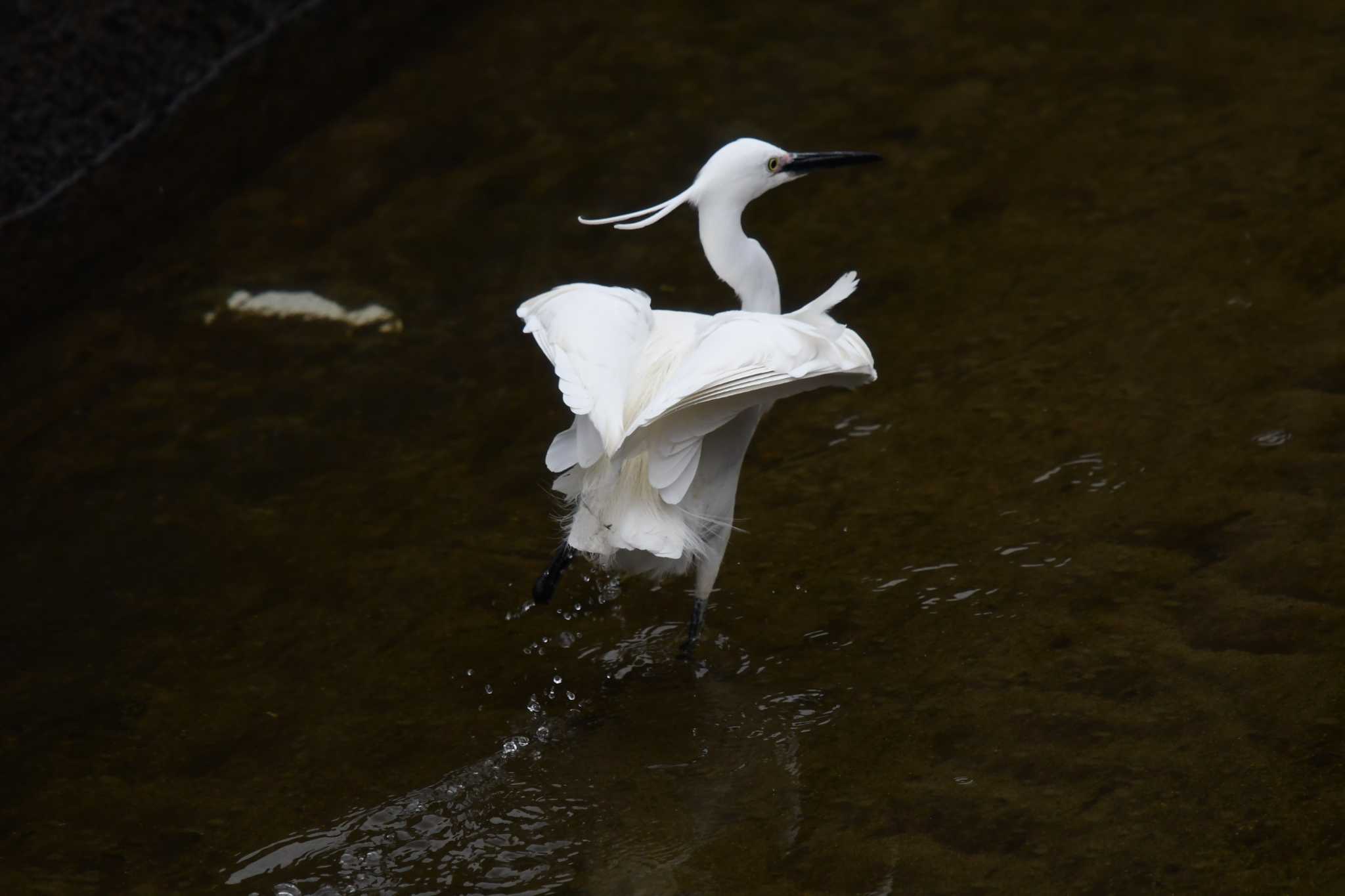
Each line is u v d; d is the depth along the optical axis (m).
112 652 9.43
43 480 11.23
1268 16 15.69
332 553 10.18
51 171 14.88
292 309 13.09
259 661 9.23
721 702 8.52
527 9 17.84
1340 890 6.66
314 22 17.59
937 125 14.70
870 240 13.13
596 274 13.23
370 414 11.66
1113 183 13.33
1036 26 16.17
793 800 7.71
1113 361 11.01
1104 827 7.23
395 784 8.12
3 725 8.85
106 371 12.50
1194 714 7.86
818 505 10.09
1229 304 11.39
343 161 15.33
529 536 10.18
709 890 7.18
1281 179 12.89
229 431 11.61
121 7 16.05
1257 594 8.64
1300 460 9.66
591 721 8.50
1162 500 9.56
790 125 15.04
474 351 12.35
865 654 8.73
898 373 11.35
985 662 8.50
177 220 14.64
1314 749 7.50
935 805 7.53
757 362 7.40
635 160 14.84
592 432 7.69
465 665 9.06
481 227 14.06
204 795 8.15
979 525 9.64
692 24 17.08
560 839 7.64
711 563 8.76
